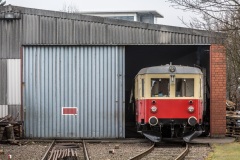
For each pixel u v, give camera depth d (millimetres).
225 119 22141
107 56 21969
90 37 21844
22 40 21844
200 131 19641
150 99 19406
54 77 21938
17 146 19203
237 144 19422
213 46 21875
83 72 21969
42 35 21812
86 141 21047
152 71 19516
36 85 21938
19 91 21922
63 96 21969
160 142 20719
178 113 19344
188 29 21875
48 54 21953
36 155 16266
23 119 21891
